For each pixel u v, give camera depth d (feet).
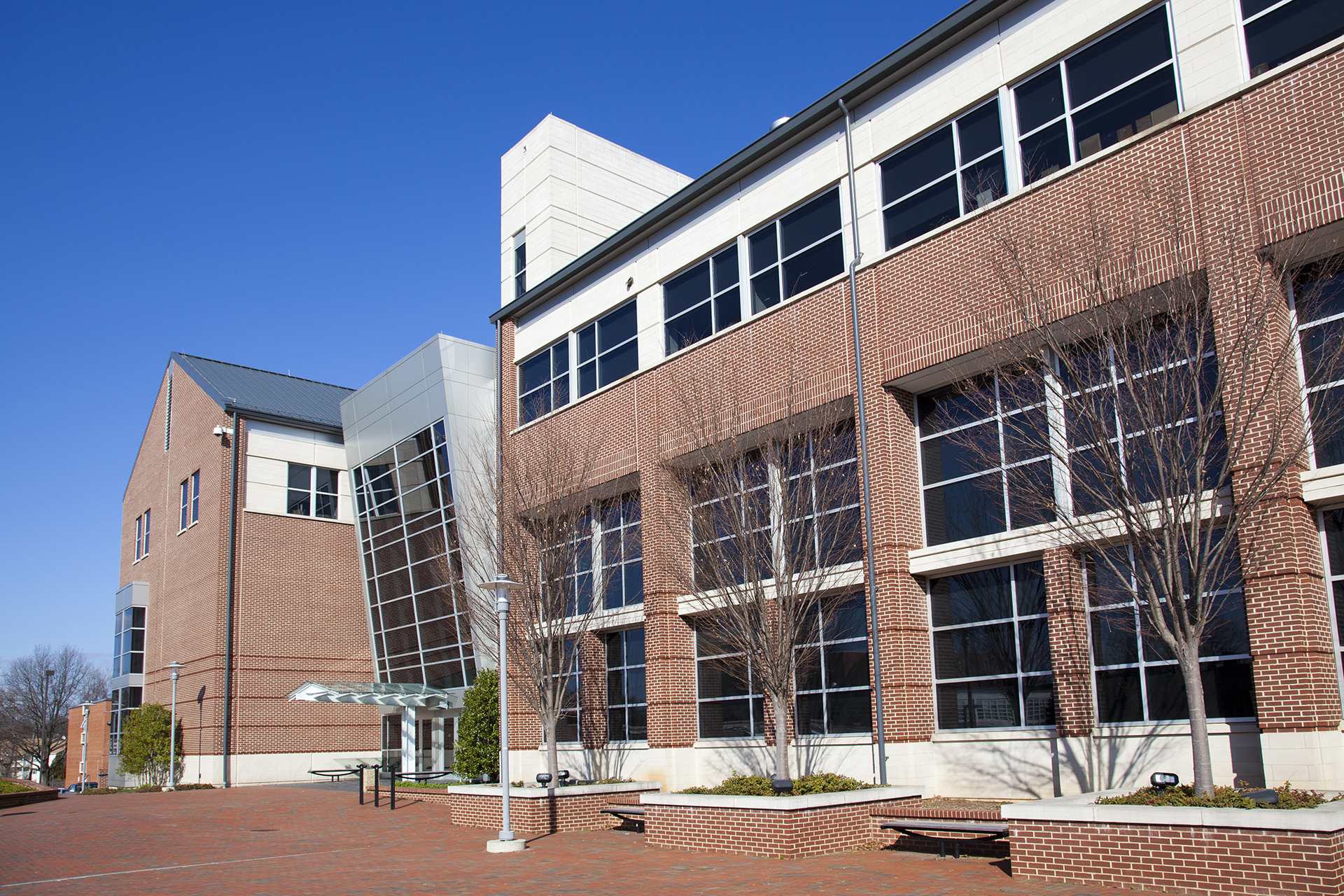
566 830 63.10
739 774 67.72
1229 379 42.29
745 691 70.08
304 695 96.58
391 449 114.01
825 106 66.18
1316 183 43.80
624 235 82.17
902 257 60.49
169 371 148.56
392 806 80.12
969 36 59.52
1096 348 42.45
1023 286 47.83
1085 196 51.80
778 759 53.98
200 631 126.41
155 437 153.69
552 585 74.38
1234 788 38.06
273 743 122.01
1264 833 32.32
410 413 109.50
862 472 60.13
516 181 110.22
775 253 70.54
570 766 83.41
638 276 81.92
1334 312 44.91
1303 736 41.09
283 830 69.21
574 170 106.32
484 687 84.99
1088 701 50.34
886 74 62.95
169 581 141.18
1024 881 37.60
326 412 137.39
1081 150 53.67
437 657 110.42
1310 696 41.06
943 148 60.54
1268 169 45.39
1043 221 53.47
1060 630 51.26
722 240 74.23
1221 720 45.80
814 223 67.92
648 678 73.67
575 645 73.92
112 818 81.71
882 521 59.11
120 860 55.83
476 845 57.21
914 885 37.63
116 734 152.97
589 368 86.69
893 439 59.77
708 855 48.70
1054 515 48.37
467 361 104.99
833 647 64.08
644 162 112.78
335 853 56.08
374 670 123.85
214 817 79.20
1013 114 56.95
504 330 96.58
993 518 56.44
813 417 64.03
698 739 72.64
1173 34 50.39
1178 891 33.86
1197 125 48.01
